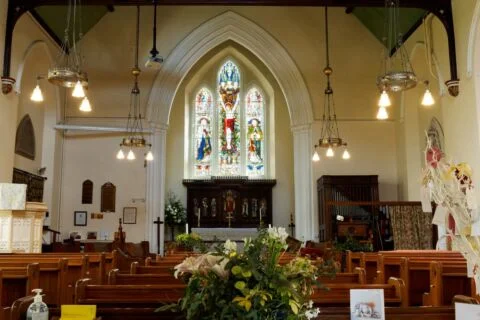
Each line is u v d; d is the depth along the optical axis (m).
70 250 15.79
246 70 22.02
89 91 17.75
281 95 21.56
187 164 21.39
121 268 11.54
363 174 17.58
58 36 16.47
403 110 17.00
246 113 21.91
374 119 17.89
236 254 2.83
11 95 12.80
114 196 17.47
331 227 15.30
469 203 2.75
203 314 2.78
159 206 17.62
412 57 15.86
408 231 14.48
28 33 14.16
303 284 2.93
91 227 17.34
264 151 21.69
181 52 18.02
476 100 11.08
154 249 17.20
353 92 18.00
